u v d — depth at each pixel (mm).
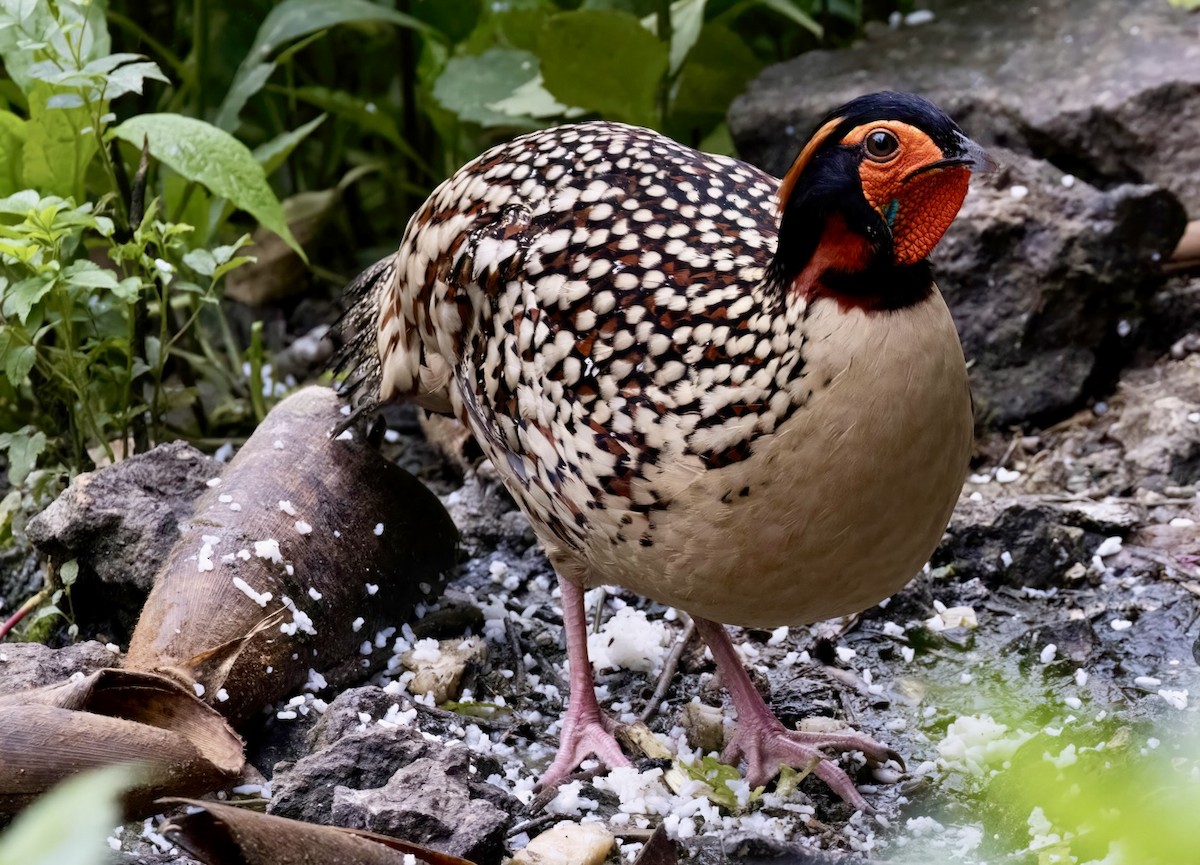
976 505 6777
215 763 4750
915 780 5289
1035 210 7680
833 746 5430
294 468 6004
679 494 4418
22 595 6594
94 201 8492
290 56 10062
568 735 5465
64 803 1651
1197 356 7848
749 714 5461
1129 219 7617
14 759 4422
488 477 7320
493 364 5070
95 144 6988
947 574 6664
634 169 5113
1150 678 5828
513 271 4973
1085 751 5176
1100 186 8539
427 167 10172
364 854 4250
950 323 4262
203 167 6801
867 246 4039
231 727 5086
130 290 6285
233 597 5445
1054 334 7715
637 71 8500
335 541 5867
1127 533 6812
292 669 5562
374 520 6035
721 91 9516
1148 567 6602
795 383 4152
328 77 10797
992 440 7750
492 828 4598
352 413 6172
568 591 5570
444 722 5598
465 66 9305
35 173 6922
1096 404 7883
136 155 8047
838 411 4102
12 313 6203
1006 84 8719
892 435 4117
